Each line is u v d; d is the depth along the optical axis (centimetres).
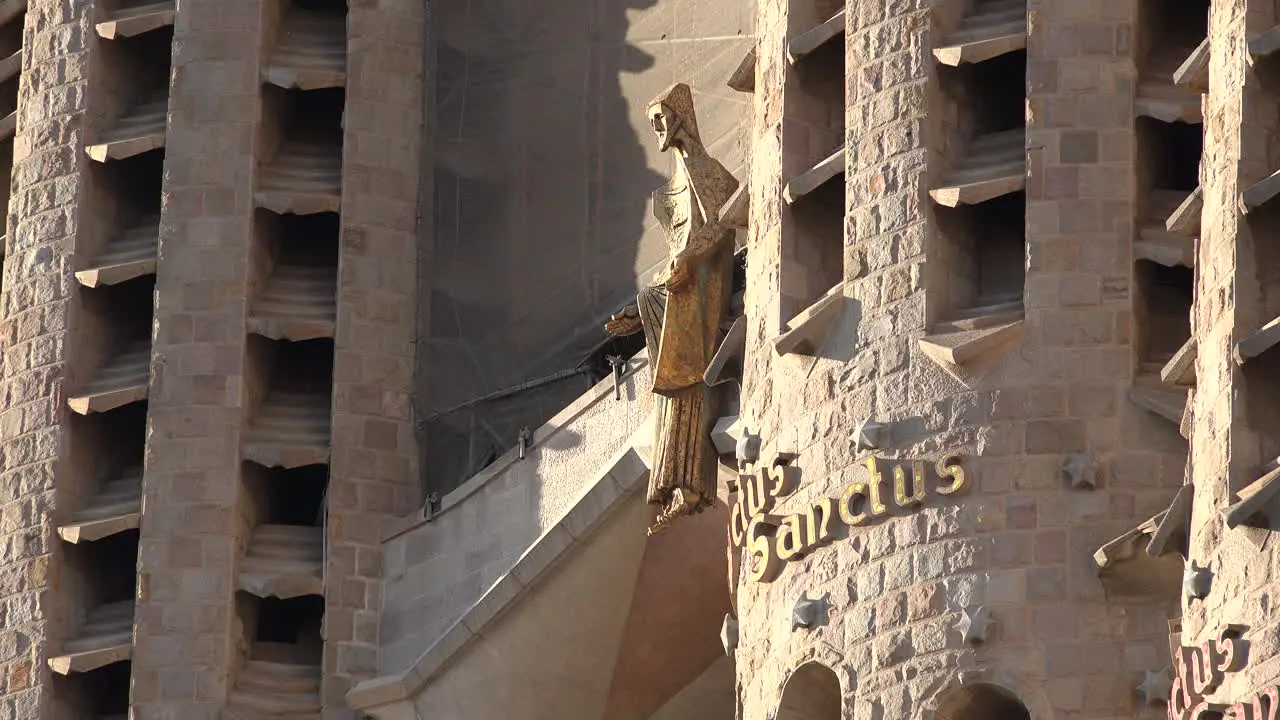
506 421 8381
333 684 8225
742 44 8275
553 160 8506
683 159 7419
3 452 8600
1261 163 5872
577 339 8362
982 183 6825
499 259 8494
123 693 8531
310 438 8444
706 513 7531
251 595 8369
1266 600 5647
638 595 7725
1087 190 6750
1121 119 6775
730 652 7275
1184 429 6178
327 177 8612
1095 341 6675
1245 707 5647
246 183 8531
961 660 6588
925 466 6725
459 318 8481
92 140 8738
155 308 8481
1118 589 6519
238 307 8462
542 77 8562
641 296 7481
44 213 8725
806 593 6881
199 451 8381
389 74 8631
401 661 8219
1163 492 6569
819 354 6981
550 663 7875
